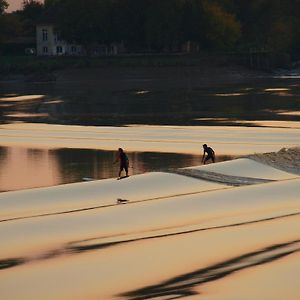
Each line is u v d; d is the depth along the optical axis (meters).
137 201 108.81
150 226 95.81
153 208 104.06
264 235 91.38
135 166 144.12
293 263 81.50
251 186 116.56
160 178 121.94
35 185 125.50
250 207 105.06
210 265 81.38
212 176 124.75
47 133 198.12
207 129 199.75
